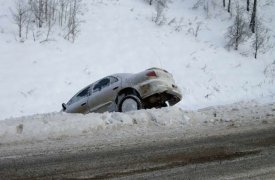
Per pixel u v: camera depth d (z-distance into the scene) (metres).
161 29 27.33
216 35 28.77
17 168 5.22
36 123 7.36
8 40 22.34
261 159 5.55
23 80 19.41
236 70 25.03
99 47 23.66
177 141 6.59
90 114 8.58
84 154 5.85
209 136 6.93
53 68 20.83
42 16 24.58
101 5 28.41
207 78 23.20
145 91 11.12
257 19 30.91
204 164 5.32
